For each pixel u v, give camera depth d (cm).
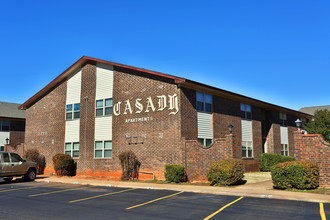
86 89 2502
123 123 2219
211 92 2209
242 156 2486
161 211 1044
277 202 1185
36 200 1300
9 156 2041
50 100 2780
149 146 2050
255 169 2612
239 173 1672
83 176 2370
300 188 1428
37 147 2809
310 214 973
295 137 1591
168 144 1958
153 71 2055
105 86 2380
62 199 1320
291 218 922
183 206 1125
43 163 2720
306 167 1427
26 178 2133
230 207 1095
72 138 2541
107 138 2303
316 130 2691
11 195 1454
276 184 1477
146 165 2042
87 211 1059
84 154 2430
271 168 1502
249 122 2647
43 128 2789
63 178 2262
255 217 938
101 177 2269
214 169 1638
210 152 1789
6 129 3628
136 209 1084
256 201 1210
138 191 1542
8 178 2148
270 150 2945
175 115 1947
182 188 1564
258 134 2750
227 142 1730
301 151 1562
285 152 3153
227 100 2398
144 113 2108
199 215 976
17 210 1087
